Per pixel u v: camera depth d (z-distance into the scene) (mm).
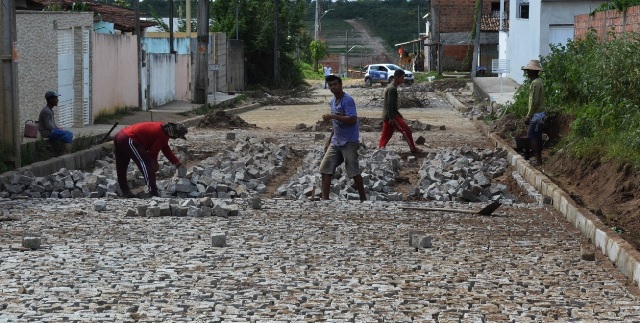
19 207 14328
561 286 9438
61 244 11250
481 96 45531
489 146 25062
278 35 67438
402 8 155250
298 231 12312
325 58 112250
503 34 64812
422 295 8906
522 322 7973
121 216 13445
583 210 13133
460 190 16094
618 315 8281
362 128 30531
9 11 17781
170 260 10328
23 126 25031
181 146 23062
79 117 29078
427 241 11281
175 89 46000
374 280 9531
